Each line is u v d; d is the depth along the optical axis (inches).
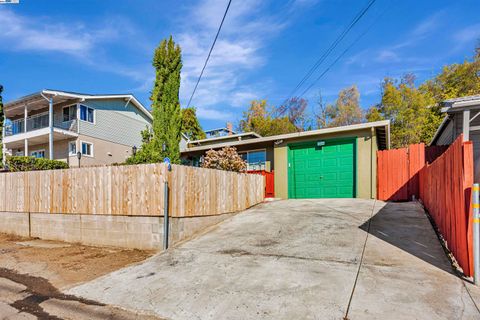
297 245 201.6
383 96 1149.7
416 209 293.0
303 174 459.8
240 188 344.2
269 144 504.1
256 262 175.8
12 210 321.7
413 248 178.5
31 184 307.0
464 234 138.5
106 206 254.2
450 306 109.7
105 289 154.2
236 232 250.7
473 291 120.4
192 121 1363.2
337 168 433.1
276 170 481.1
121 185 248.1
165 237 226.2
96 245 257.8
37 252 240.8
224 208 304.0
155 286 153.4
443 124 424.8
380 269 149.8
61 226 281.6
